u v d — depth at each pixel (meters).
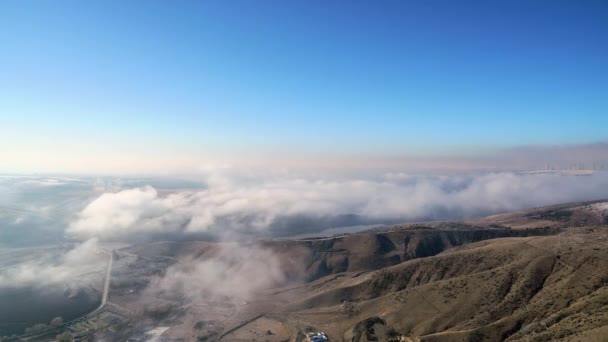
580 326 171.12
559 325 181.88
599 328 157.38
